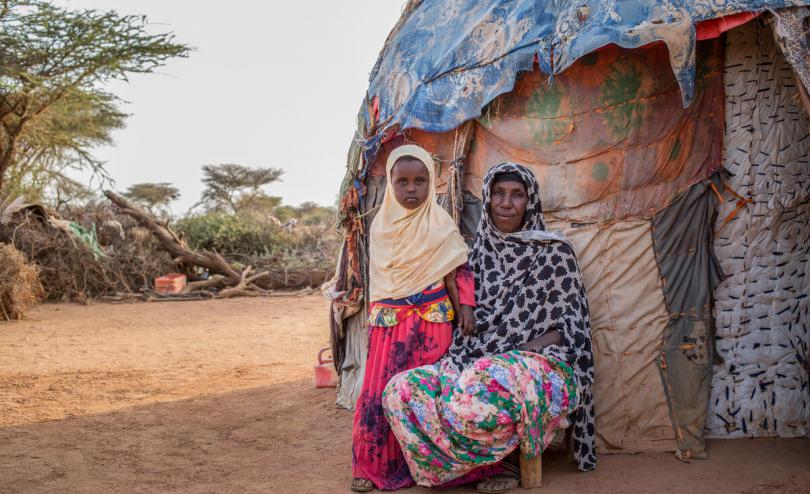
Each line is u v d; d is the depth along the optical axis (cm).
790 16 369
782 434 429
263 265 1797
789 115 419
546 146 442
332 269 1659
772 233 423
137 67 1903
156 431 506
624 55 421
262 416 542
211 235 1917
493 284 404
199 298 1465
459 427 347
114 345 903
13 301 1123
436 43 503
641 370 427
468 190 475
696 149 419
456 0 517
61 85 1922
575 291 394
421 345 388
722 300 428
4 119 1989
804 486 357
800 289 430
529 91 445
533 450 358
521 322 394
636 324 428
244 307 1327
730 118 419
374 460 380
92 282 1441
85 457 444
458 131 470
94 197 1819
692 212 421
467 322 390
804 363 430
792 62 365
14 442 478
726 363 430
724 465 395
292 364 768
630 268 430
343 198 549
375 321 397
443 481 365
